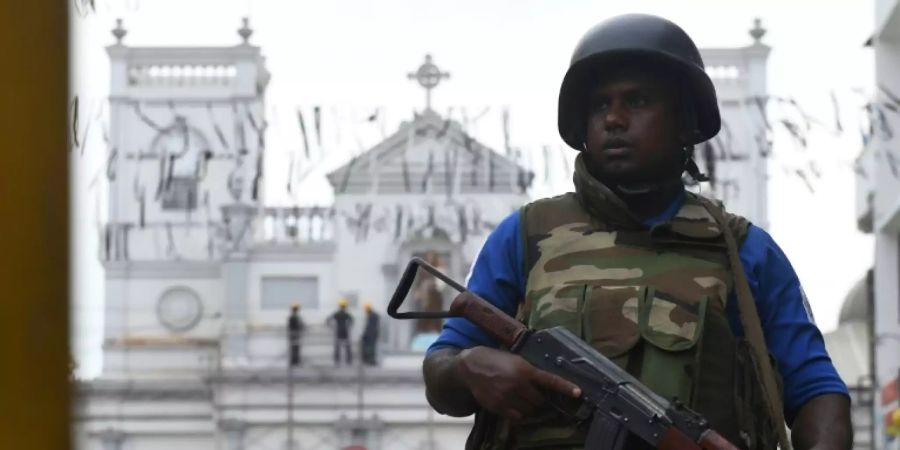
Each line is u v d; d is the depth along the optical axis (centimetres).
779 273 411
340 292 4441
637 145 402
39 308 443
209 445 4306
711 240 403
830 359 411
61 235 448
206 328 4412
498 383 382
